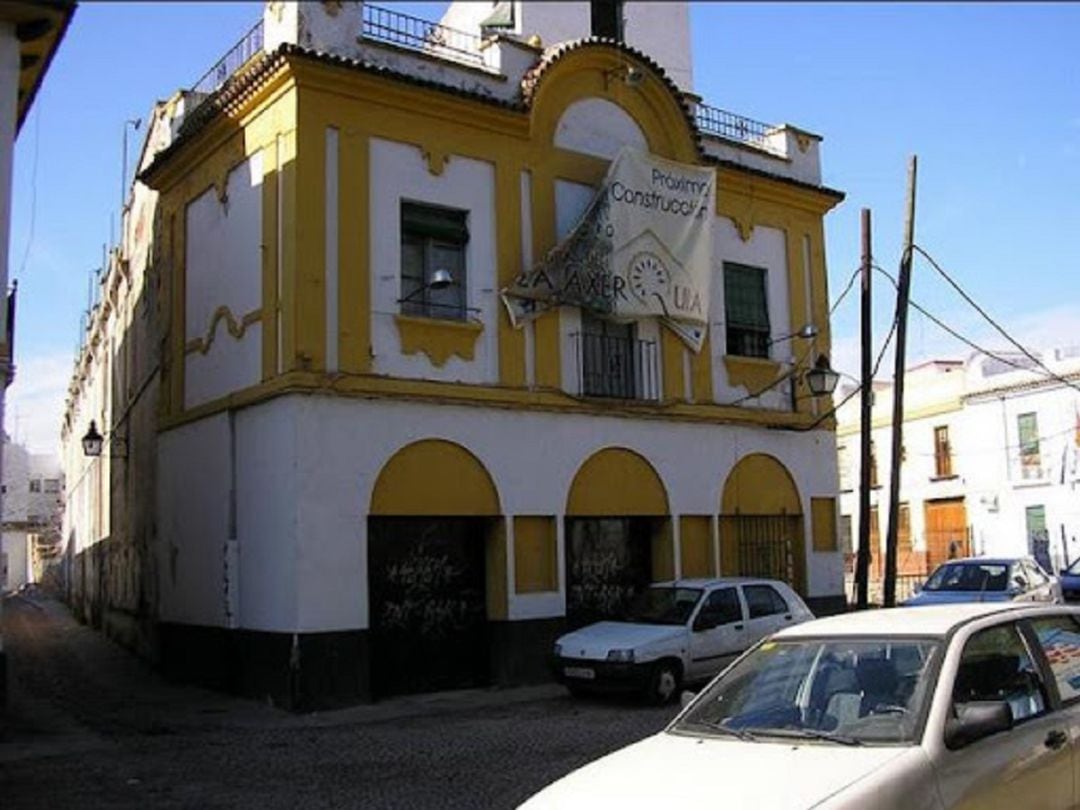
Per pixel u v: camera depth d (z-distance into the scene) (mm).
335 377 14648
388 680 15086
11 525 57750
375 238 15383
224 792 9570
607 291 17562
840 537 21281
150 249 20781
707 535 18984
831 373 19172
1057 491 33969
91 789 9766
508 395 16375
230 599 15469
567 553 17312
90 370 35000
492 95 17031
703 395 19234
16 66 12188
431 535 15781
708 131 20469
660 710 13398
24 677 18547
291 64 14695
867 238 18156
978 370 37656
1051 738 5484
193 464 17172
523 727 12523
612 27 20922
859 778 4645
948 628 5602
